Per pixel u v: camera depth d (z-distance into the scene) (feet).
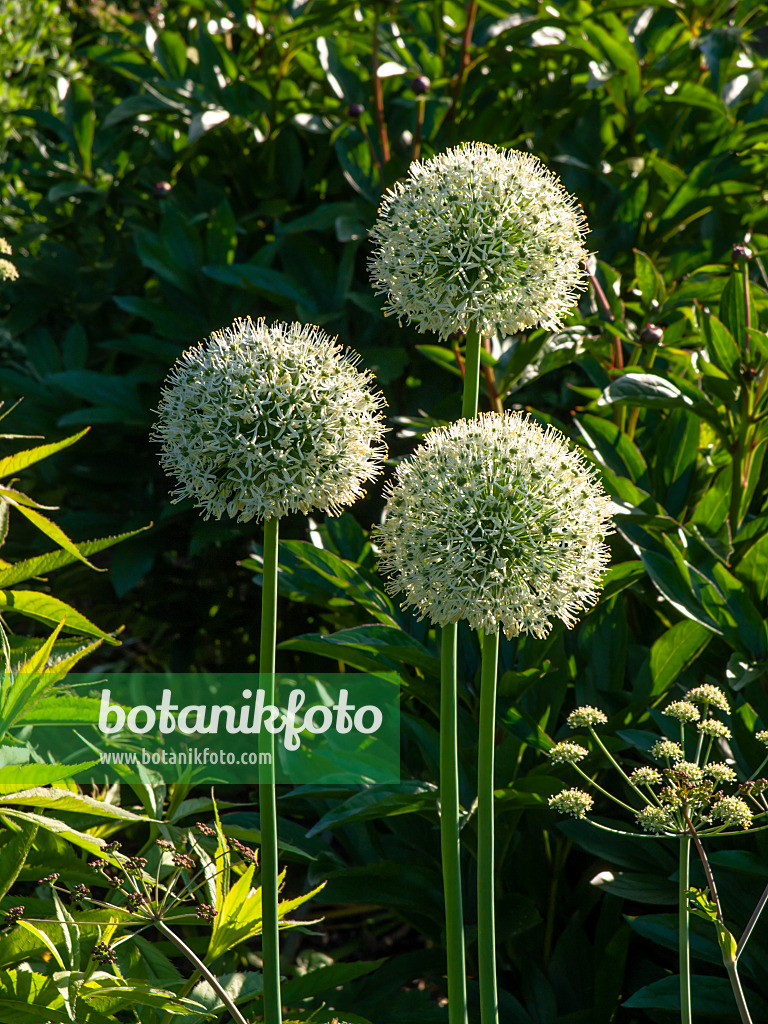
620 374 8.16
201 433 4.45
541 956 7.00
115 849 5.03
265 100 11.07
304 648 6.83
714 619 6.64
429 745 7.00
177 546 10.98
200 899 6.08
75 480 11.32
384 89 11.00
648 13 11.64
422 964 6.91
